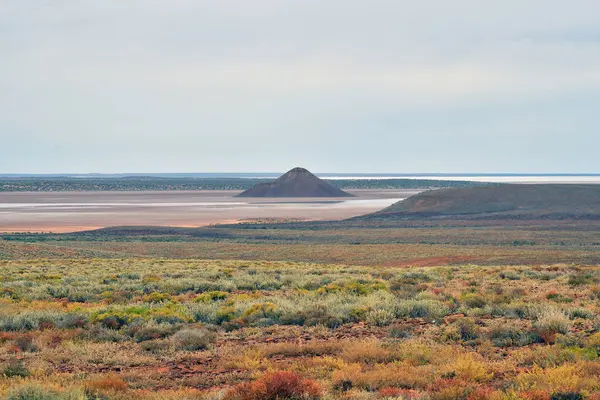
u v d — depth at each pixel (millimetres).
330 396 23797
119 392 25609
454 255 162250
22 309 50812
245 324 43562
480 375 26828
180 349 35781
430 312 46438
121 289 67000
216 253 189250
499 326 39125
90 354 34156
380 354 31719
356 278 75562
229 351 34969
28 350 35562
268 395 23344
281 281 74438
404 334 39188
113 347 36062
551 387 23906
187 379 28375
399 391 24297
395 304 48625
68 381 27797
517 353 32219
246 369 30844
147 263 120188
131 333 40281
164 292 65812
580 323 40906
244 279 76938
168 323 42719
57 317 45094
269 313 46312
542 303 49344
